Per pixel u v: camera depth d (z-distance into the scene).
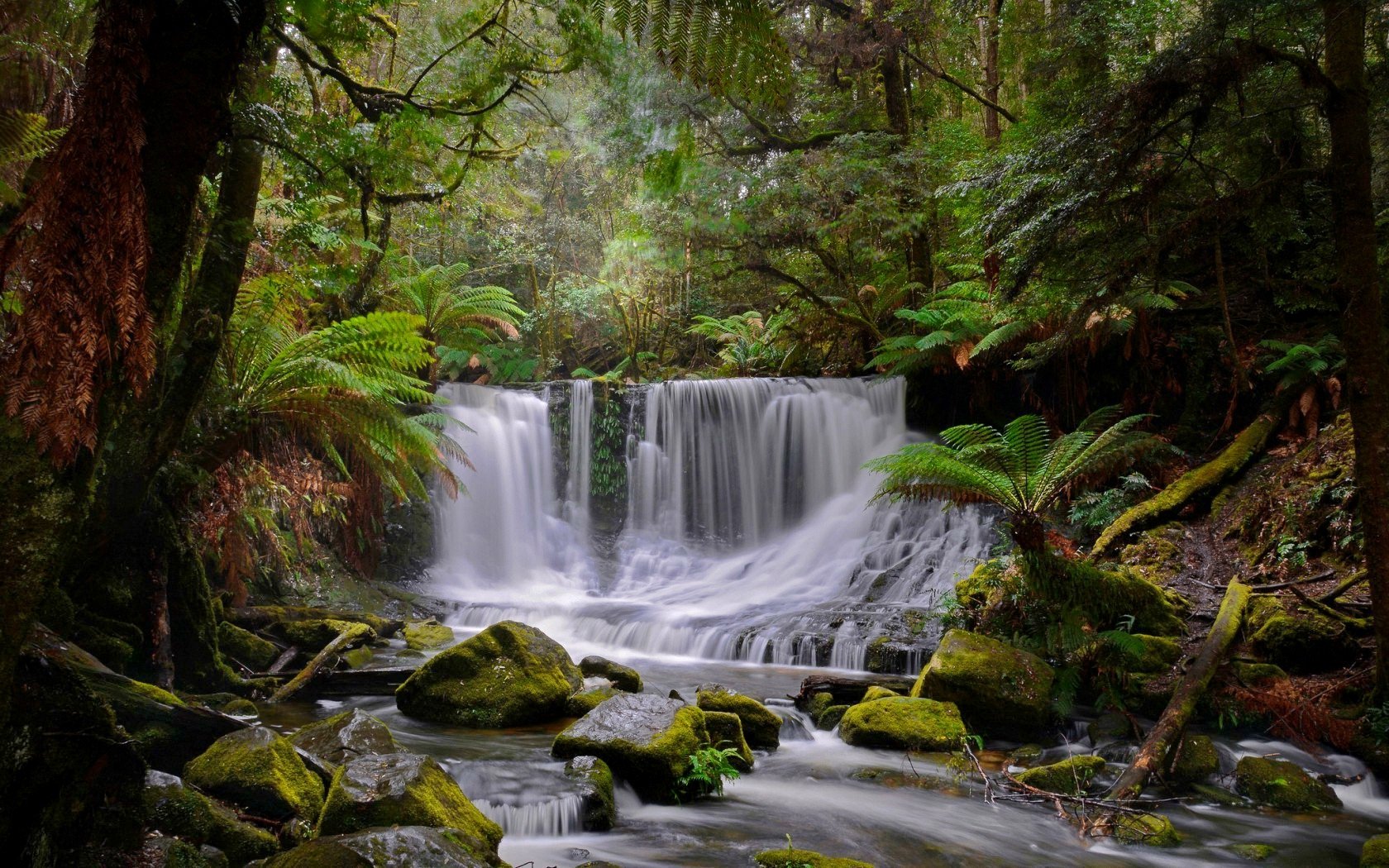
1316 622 6.42
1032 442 6.95
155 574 5.65
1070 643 6.64
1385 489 5.21
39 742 2.36
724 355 16.94
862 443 13.52
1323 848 4.51
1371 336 5.15
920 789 5.27
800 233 13.64
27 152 3.03
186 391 5.32
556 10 4.38
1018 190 6.80
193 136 1.96
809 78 15.30
